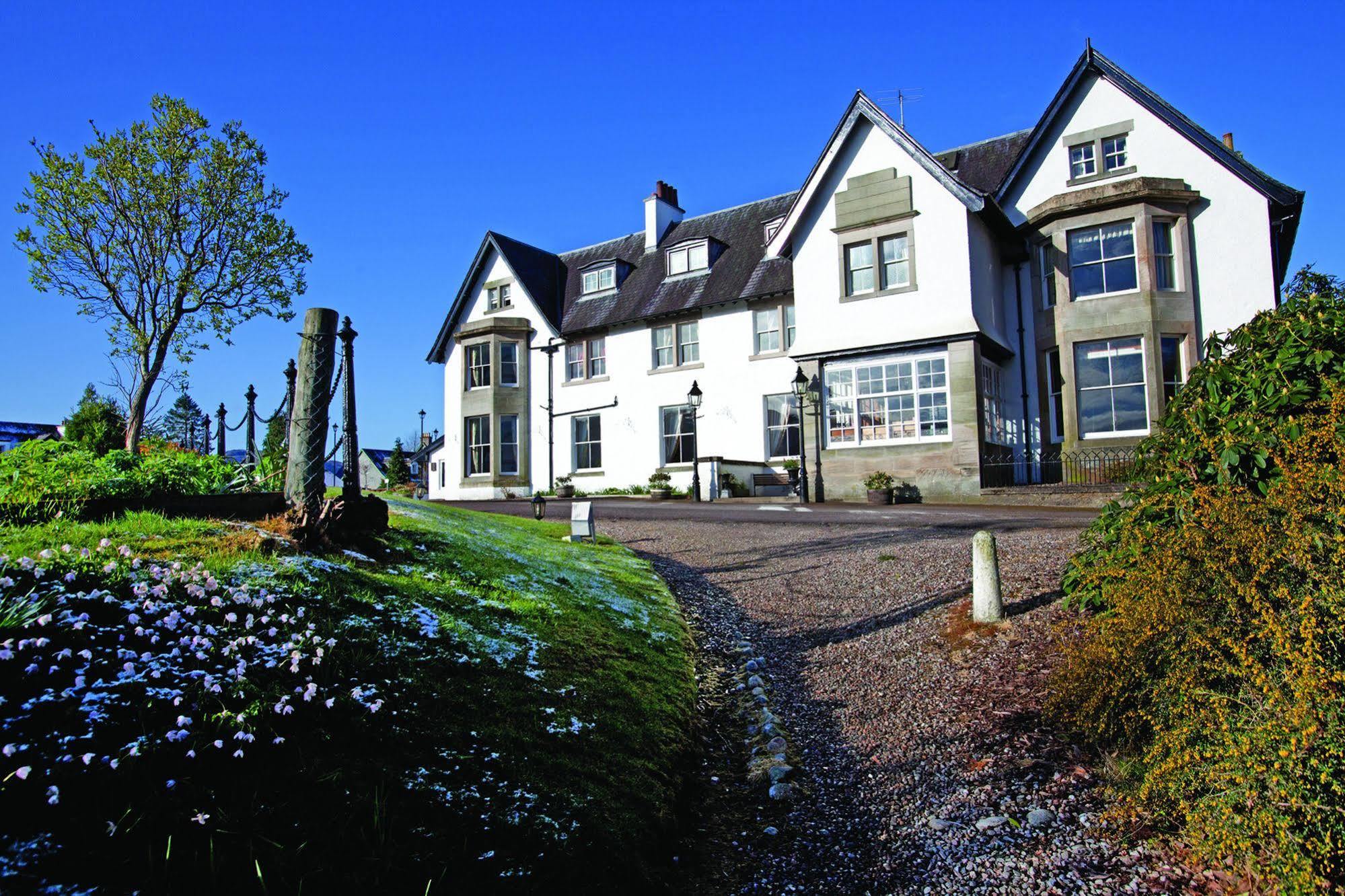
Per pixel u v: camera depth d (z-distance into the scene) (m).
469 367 31.62
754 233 27.89
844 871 3.93
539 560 9.30
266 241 18.58
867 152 21.45
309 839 3.08
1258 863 3.25
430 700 4.39
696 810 4.64
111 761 2.98
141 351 17.41
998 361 21.61
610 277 29.72
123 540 5.21
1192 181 19.14
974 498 19.06
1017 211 21.39
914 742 5.27
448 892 3.12
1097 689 4.36
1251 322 5.34
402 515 9.47
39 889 2.43
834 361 21.67
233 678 3.74
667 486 25.50
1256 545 3.69
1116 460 18.38
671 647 7.33
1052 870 3.66
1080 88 20.52
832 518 16.42
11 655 3.17
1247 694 3.59
